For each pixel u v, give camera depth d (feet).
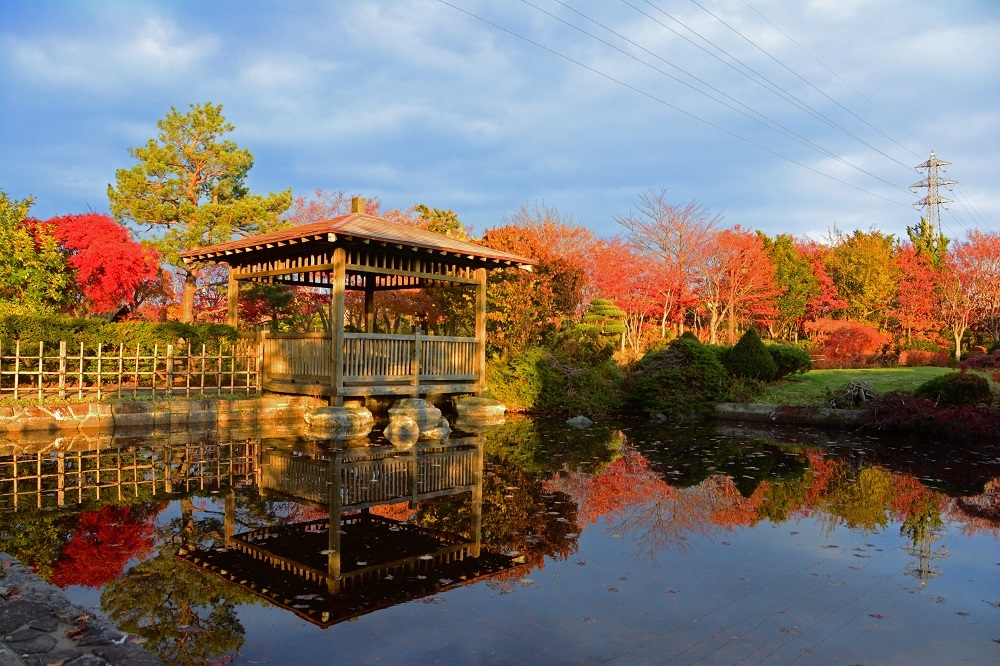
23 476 25.26
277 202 70.90
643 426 46.01
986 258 92.22
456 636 12.23
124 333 42.60
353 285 52.95
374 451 32.19
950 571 16.16
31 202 52.31
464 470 28.43
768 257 102.42
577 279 64.85
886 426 42.68
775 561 16.78
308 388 40.47
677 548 17.81
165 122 70.49
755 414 48.78
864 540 18.71
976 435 38.52
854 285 109.19
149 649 11.51
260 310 72.18
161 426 38.37
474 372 46.47
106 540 17.57
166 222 70.18
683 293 97.86
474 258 43.93
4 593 12.64
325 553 16.99
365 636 12.17
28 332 39.40
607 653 11.59
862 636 12.45
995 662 11.49
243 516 20.33
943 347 96.17
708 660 11.38
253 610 13.30
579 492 24.61
